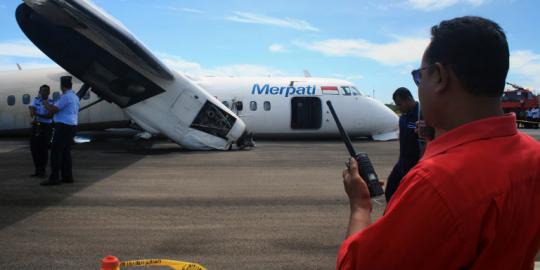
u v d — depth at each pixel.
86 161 11.51
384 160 12.34
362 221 1.53
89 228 5.35
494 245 1.17
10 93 17.55
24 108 17.55
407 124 4.70
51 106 7.82
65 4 9.90
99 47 12.52
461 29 1.28
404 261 1.19
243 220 5.82
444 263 1.17
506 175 1.18
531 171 1.23
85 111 17.20
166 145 16.30
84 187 7.90
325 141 18.94
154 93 13.69
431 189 1.18
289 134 18.69
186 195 7.35
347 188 1.67
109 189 7.76
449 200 1.15
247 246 4.75
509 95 35.84
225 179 8.95
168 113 13.83
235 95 18.36
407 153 4.74
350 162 1.71
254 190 7.83
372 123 18.88
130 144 16.61
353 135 19.23
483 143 1.23
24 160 11.52
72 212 6.12
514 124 1.31
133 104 13.78
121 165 10.80
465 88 1.28
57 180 8.03
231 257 4.41
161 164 11.05
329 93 18.59
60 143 7.98
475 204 1.14
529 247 1.26
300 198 7.19
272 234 5.20
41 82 17.69
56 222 5.59
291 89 18.55
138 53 11.70
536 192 1.24
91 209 6.30
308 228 5.47
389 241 1.21
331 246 4.79
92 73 13.23
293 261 4.32
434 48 1.34
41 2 9.96
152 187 8.01
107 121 17.42
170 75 13.23
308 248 4.71
